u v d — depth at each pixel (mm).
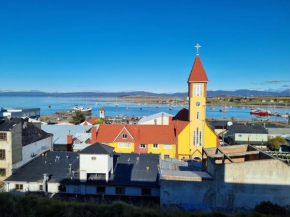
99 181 33438
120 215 18312
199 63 57719
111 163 35281
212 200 28984
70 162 39812
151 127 60312
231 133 88250
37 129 49062
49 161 40281
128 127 60594
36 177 34281
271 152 58969
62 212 18203
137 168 37375
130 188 32844
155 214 19312
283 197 28562
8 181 33094
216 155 33406
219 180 28859
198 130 57062
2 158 38719
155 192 32719
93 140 58250
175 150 57281
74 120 122562
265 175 28594
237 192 28828
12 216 16812
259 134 83625
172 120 71000
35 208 18484
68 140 59312
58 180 33438
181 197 29328
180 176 29344
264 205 25609
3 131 38250
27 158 44156
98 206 20016
